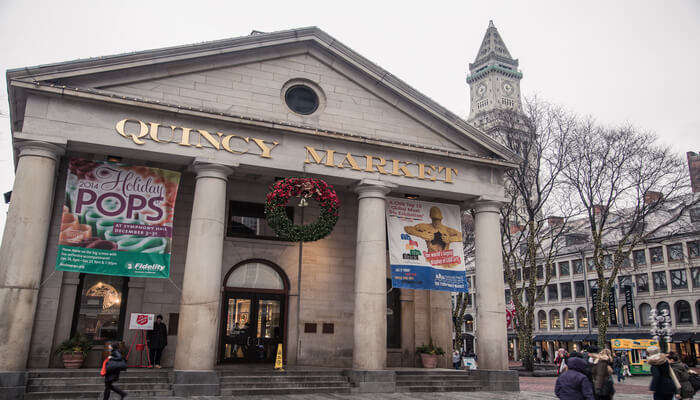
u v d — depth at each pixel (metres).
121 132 16.23
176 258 19.66
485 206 21.08
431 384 18.83
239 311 20.45
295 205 21.94
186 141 16.89
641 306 53.34
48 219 15.49
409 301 23.30
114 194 16.83
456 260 20.56
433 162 20.34
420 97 20.61
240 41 18.56
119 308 18.81
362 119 20.12
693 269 49.34
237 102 18.48
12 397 13.62
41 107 15.61
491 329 19.81
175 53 17.55
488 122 35.66
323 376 17.56
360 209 19.09
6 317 14.11
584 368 7.80
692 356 49.41
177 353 15.70
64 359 16.61
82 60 16.16
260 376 16.70
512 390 19.16
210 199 16.80
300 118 19.25
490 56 144.88
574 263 59.25
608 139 30.34
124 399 13.05
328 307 21.47
